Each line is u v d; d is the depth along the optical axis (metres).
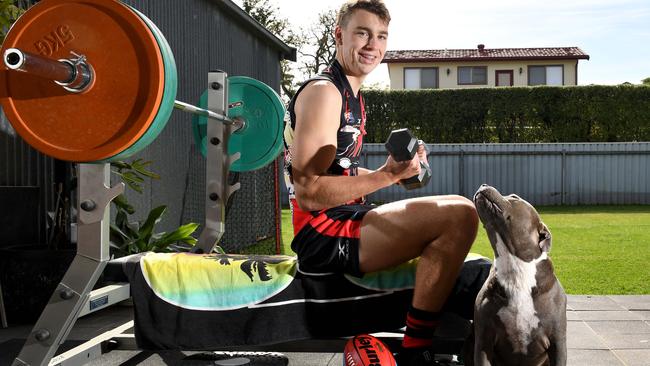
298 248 2.01
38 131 1.75
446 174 16.23
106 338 2.26
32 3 4.11
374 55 2.00
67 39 1.72
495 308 1.76
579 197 16.03
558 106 17.53
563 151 15.92
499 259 1.76
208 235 2.86
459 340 2.03
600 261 6.44
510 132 17.83
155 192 5.92
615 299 4.48
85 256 1.82
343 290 2.01
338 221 1.95
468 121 17.89
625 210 13.88
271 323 2.02
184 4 6.70
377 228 1.89
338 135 1.98
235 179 3.42
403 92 17.95
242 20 8.49
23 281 3.62
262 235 5.84
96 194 1.81
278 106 3.05
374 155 15.73
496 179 16.14
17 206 4.07
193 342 2.04
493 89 17.72
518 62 28.20
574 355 3.12
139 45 1.70
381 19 1.99
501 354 1.82
